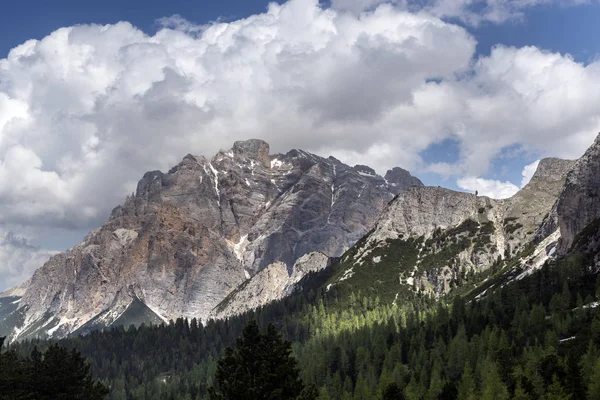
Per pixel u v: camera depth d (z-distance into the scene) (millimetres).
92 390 148875
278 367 111250
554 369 187000
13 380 137250
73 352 153750
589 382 182125
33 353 155625
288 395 111500
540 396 180250
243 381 109750
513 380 196625
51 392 143500
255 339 113625
